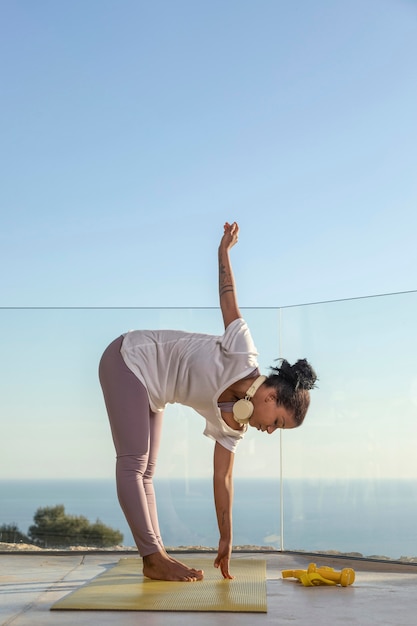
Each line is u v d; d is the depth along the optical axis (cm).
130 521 273
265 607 227
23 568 325
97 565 335
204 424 388
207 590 254
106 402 280
